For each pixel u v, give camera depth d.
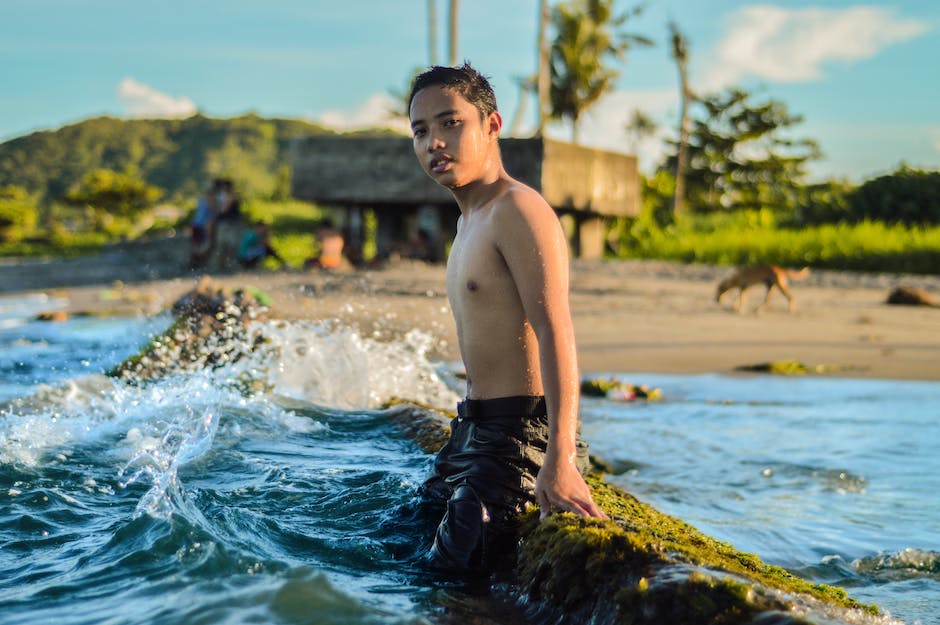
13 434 3.76
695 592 1.76
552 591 2.05
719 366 7.82
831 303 14.11
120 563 2.26
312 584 1.97
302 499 2.97
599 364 7.95
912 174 29.72
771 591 1.80
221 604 1.91
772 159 51.97
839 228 27.02
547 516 2.31
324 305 10.59
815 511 3.52
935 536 3.22
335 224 21.55
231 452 3.61
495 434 2.52
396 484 3.08
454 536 2.39
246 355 5.60
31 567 2.31
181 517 2.47
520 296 2.50
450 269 2.73
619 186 22.28
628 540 2.03
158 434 3.88
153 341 5.98
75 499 2.95
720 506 3.59
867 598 2.65
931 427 5.11
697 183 52.66
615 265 20.81
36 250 49.19
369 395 5.16
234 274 16.89
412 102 2.65
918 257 23.02
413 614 1.99
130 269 23.47
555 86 41.94
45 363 7.02
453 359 7.53
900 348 8.95
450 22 26.36
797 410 5.72
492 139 2.68
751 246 26.00
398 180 19.23
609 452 4.54
